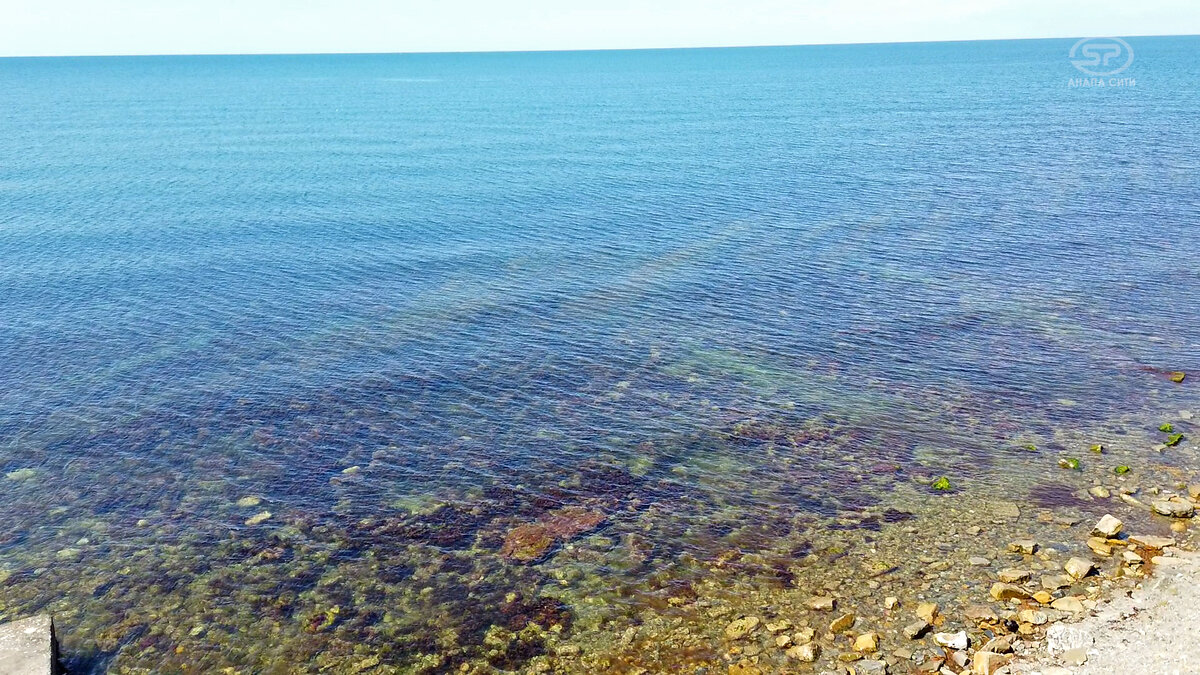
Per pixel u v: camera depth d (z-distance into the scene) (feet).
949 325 94.07
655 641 45.03
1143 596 45.32
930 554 51.98
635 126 309.22
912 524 55.77
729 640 44.65
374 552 54.80
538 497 61.26
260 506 60.64
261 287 112.16
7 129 309.42
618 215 153.69
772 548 53.78
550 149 244.83
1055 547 51.83
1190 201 149.48
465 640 46.09
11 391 79.77
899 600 47.24
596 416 74.18
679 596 49.06
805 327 94.99
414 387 80.79
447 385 81.20
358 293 109.60
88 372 84.43
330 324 98.12
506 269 119.75
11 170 207.00
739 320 97.76
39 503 61.31
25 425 73.10
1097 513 55.93
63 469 65.92
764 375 82.23
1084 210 146.20
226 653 45.70
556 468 65.41
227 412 75.66
